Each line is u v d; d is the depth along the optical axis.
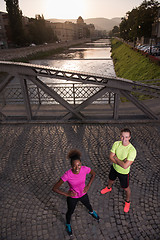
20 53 54.62
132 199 3.52
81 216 3.20
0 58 42.91
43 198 3.61
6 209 3.37
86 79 6.27
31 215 3.25
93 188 3.83
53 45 87.25
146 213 3.22
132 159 2.79
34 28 79.38
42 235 2.89
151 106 8.42
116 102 6.64
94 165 4.55
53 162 4.71
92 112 7.64
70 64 44.00
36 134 6.18
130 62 28.03
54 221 3.12
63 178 2.45
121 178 3.01
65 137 5.94
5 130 6.48
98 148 5.29
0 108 8.15
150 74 16.33
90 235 2.87
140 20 35.22
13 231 2.96
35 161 4.76
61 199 3.58
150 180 4.01
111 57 58.44
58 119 7.07
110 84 6.27
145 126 6.55
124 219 3.12
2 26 68.94
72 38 172.50
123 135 2.75
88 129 6.44
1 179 4.14
